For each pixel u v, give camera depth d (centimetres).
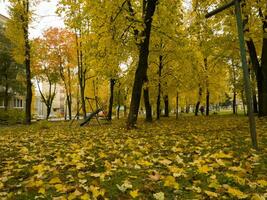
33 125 2177
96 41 1399
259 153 669
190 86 2936
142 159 617
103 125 1931
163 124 1764
